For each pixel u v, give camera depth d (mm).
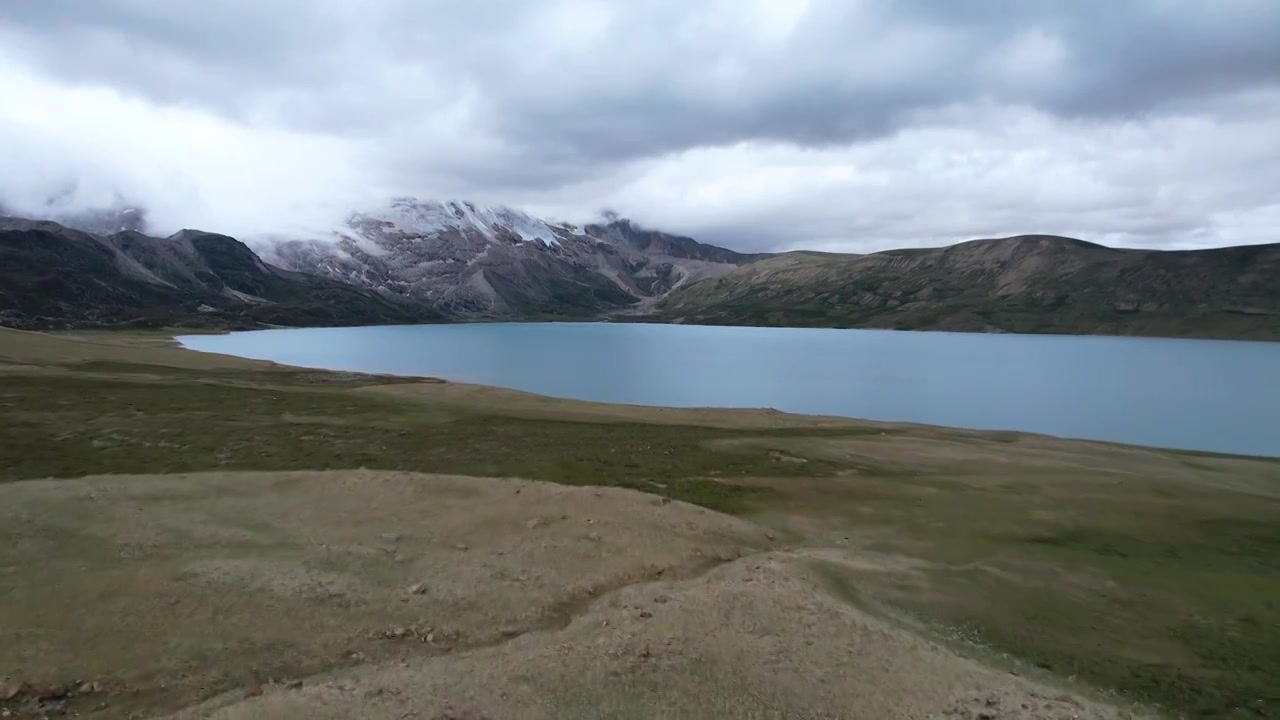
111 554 20891
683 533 25812
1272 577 23938
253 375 77750
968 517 30297
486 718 13781
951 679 16375
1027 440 53094
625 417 57438
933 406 90250
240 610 17859
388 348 185500
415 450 39594
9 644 15453
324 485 29672
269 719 13320
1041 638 18953
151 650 15719
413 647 16781
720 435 48969
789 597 20547
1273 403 95750
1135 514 31188
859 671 16500
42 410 44969
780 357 173875
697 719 14211
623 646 17031
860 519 29750
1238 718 15352
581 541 24250
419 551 22750
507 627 18078
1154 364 162250
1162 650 18438
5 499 25375
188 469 33125
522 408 59719
